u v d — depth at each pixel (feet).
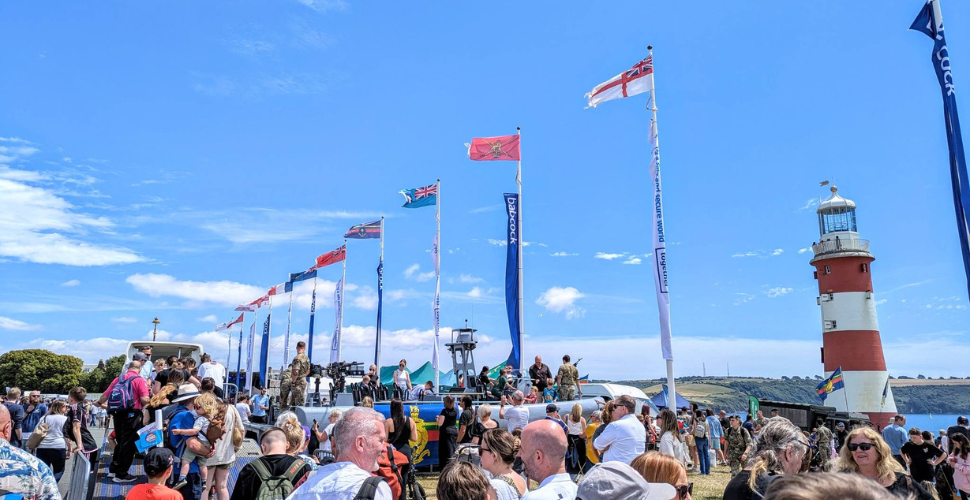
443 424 48.75
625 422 25.36
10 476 16.63
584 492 11.55
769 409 99.30
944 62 36.52
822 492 4.74
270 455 19.25
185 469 29.89
